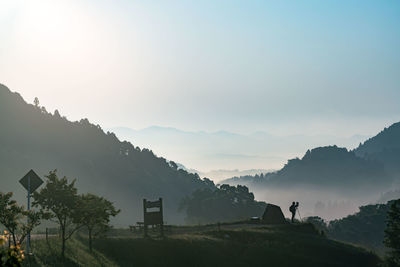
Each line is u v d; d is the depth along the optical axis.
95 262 30.31
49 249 29.72
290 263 41.38
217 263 38.38
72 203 29.09
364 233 162.25
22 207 26.39
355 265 46.41
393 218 54.94
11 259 11.95
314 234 56.06
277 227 54.03
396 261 50.59
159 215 42.03
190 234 44.56
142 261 35.16
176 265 36.34
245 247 42.41
